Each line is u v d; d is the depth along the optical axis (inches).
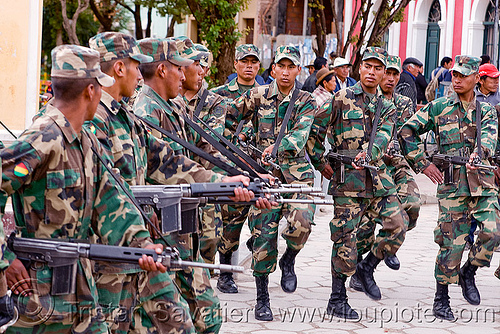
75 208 162.1
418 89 772.0
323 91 494.9
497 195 312.2
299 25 1150.3
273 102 307.6
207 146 248.8
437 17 1032.8
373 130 304.0
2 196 153.2
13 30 341.4
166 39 220.1
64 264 158.7
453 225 307.0
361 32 746.8
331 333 273.4
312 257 410.6
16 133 343.9
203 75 310.5
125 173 187.5
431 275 380.5
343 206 303.0
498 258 433.1
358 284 349.1
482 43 969.5
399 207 317.7
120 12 1205.7
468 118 311.9
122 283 180.1
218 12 630.5
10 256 154.9
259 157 309.6
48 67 1243.8
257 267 289.9
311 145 309.3
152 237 197.8
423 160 317.4
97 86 163.5
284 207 301.4
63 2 696.4
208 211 298.0
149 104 218.1
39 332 161.3
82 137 165.6
